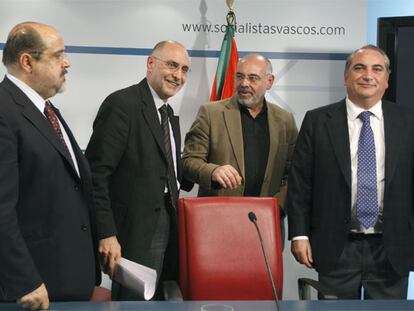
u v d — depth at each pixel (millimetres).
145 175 2539
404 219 2547
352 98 2639
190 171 2883
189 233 2275
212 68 3656
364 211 2541
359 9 3691
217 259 2268
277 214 2355
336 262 2561
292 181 2717
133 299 2436
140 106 2576
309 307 1771
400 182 2541
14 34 1868
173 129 2760
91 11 3582
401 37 3363
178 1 3623
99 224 2398
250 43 3662
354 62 2586
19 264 1633
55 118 2018
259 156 3029
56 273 1869
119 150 2508
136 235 2518
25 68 1866
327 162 2604
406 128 2588
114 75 3615
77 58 3590
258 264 2285
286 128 3096
